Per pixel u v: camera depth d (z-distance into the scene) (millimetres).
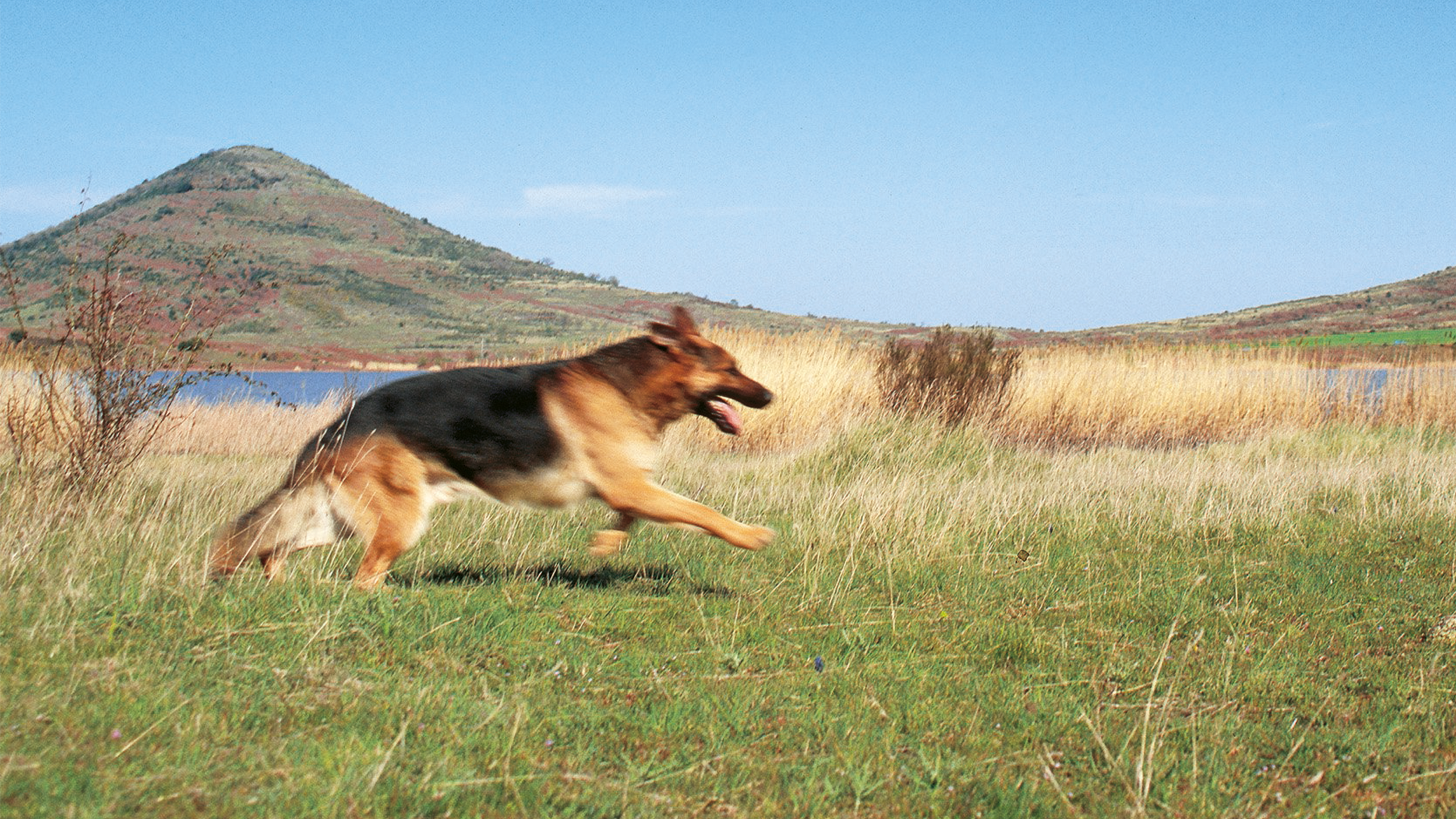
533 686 3771
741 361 14805
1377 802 3062
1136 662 4449
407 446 5000
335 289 135250
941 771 3182
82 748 2689
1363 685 4242
